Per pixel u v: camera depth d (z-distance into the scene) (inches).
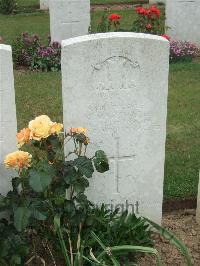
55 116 124.0
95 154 67.1
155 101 70.9
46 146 64.3
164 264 71.7
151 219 79.7
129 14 250.8
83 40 64.9
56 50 167.9
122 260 68.9
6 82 66.3
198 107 131.3
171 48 171.2
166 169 98.0
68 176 64.3
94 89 68.1
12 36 216.8
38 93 140.0
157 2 275.7
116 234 71.2
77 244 65.7
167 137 113.7
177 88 145.1
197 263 72.0
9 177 72.3
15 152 64.1
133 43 66.2
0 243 64.8
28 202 63.2
